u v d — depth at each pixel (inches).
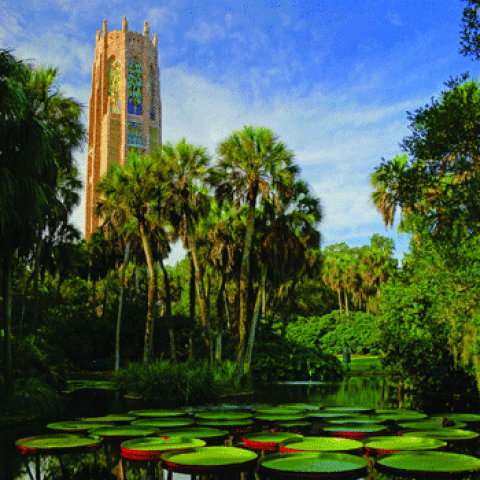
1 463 290.7
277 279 1137.4
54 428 393.1
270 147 882.8
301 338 1652.3
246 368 952.9
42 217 524.1
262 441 339.6
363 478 252.7
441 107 386.9
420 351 729.6
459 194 384.8
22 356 621.9
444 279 580.1
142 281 2114.9
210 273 1352.1
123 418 450.0
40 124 488.1
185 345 1422.2
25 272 1359.5
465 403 620.7
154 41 6230.3
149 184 926.4
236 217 1096.2
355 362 1595.7
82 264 1815.9
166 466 282.7
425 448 309.4
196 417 466.3
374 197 1168.2
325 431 382.6
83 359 1375.5
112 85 5895.7
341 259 2393.0
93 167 5684.1
